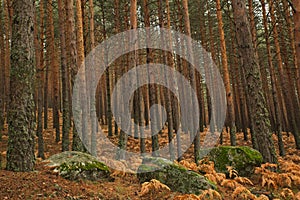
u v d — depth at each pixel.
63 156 7.14
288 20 14.97
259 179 7.72
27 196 4.75
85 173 6.59
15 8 6.15
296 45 6.01
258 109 7.83
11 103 6.00
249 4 13.57
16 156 5.93
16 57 6.01
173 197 5.96
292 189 6.94
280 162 9.46
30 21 6.24
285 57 16.17
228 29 19.84
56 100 15.60
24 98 6.04
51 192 5.11
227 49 21.17
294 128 14.98
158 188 6.24
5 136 14.55
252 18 13.34
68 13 10.17
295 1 6.02
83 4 13.31
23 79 6.03
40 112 11.96
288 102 15.23
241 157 8.41
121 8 17.11
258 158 8.37
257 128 7.93
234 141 13.10
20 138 5.96
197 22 20.55
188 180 6.54
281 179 7.16
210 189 6.04
